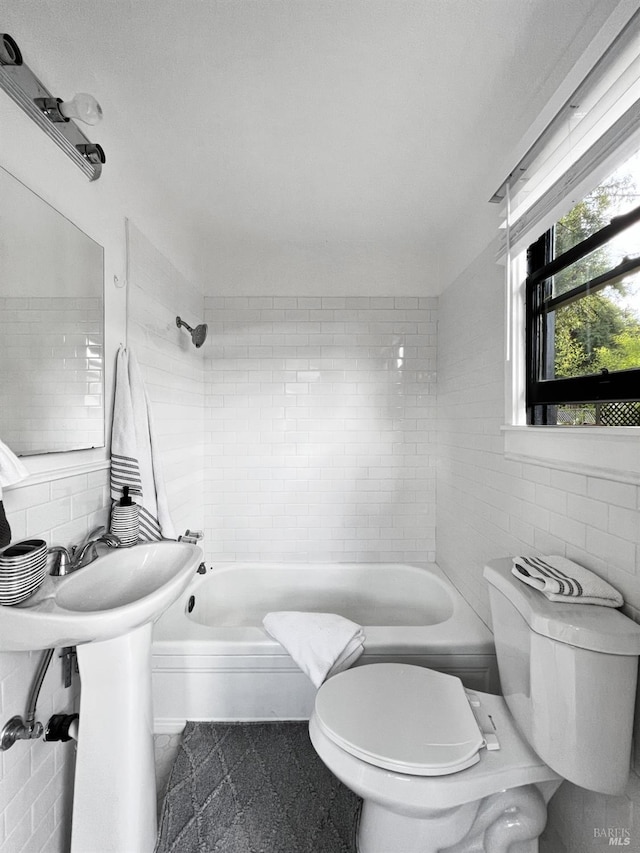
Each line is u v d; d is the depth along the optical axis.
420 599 2.70
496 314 1.90
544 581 1.15
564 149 1.25
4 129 1.05
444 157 1.82
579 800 1.19
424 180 2.01
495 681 1.81
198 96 1.46
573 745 1.01
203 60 1.31
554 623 1.02
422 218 2.41
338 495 2.90
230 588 2.75
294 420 2.89
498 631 1.33
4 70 1.00
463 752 1.11
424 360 2.89
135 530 1.56
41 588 1.09
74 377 1.36
